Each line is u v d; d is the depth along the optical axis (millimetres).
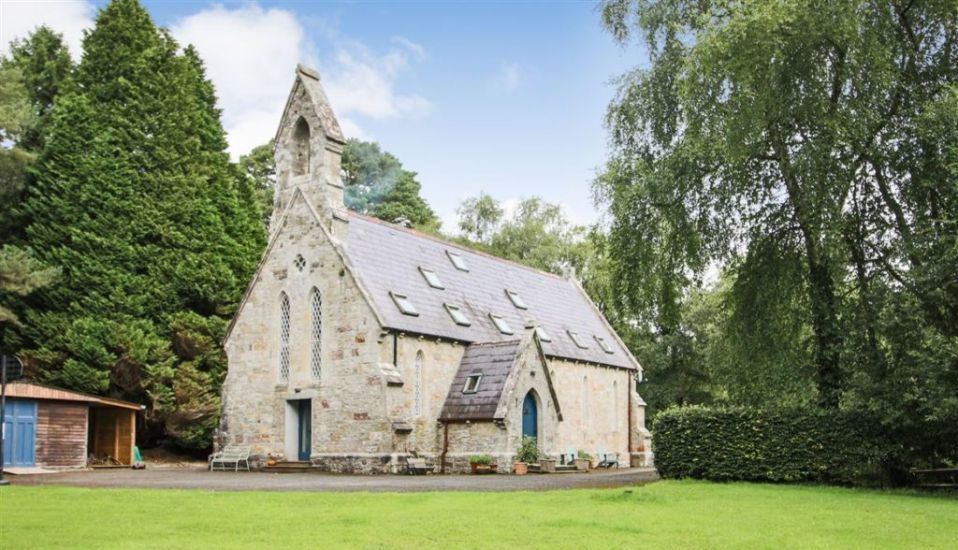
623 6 31562
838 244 26281
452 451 35344
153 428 47188
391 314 34906
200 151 50281
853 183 27062
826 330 27672
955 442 25641
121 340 42469
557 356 43031
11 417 35438
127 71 48000
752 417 28188
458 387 36656
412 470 33125
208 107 56562
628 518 16969
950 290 24047
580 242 72375
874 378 25422
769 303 29250
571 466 38562
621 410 49781
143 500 20203
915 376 24156
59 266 43531
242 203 54469
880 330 25391
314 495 21531
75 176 44969
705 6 29703
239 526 15406
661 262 30438
